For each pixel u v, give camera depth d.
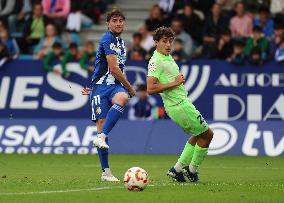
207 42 72.44
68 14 79.12
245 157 60.62
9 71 71.06
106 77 40.84
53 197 32.56
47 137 64.75
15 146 64.75
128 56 73.44
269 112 68.69
